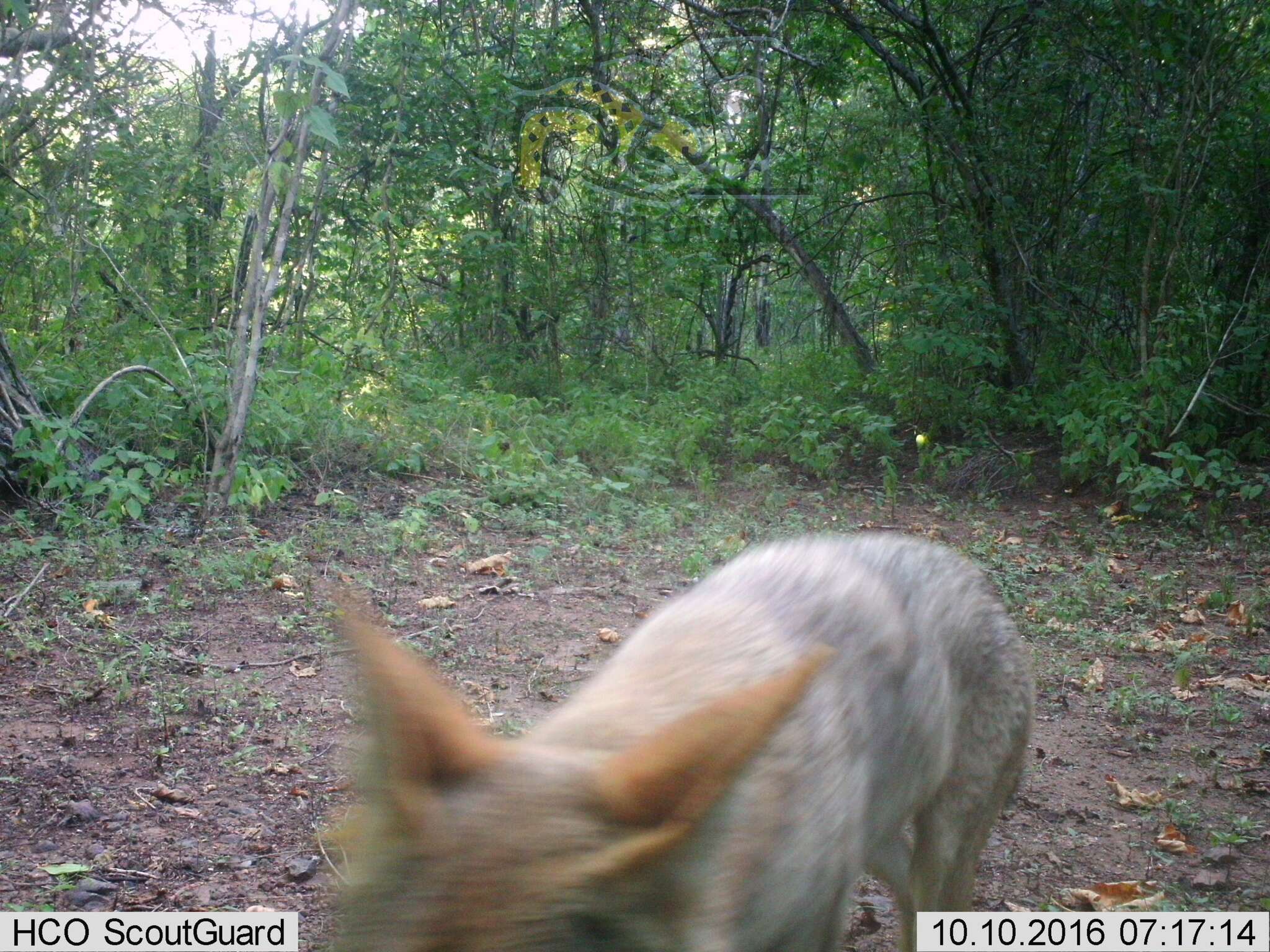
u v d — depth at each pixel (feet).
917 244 51.31
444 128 49.90
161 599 23.95
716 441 45.88
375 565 27.50
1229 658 24.64
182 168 38.93
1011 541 34.40
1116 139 48.88
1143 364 42.88
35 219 36.86
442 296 56.29
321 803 15.99
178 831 15.12
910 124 50.52
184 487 31.32
